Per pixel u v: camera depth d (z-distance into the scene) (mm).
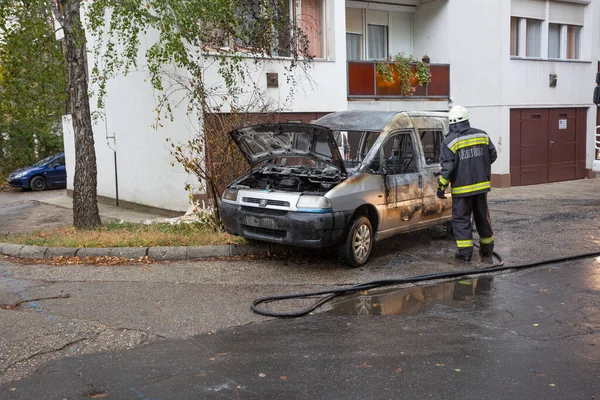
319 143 7168
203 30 9828
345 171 7211
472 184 7555
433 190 8492
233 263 7617
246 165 8867
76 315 5586
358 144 7902
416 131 8383
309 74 13383
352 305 5949
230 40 10906
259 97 11023
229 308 5812
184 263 7621
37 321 5414
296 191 7176
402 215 7961
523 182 17016
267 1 10602
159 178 12734
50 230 10070
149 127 12859
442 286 6621
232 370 4320
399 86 15773
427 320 5441
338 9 13867
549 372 4250
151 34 12242
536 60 16812
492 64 16219
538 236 9281
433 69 16859
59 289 6477
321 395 3895
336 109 14039
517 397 3855
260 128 7309
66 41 9422
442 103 17172
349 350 4695
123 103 13773
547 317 5504
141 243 8164
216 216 9070
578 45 18219
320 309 5820
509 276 7043
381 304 5977
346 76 14320
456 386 4020
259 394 3920
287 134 7297
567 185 16891
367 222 7469
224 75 10477
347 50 16938
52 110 12109
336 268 7402
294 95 13109
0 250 8398
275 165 8383
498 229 9914
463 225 7723
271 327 5277
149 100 12742
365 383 4070
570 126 18109
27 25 9438
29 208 15102
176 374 4258
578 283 6691
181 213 12117
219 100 11703
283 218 6957
